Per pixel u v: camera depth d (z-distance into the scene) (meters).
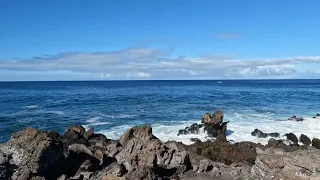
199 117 42.53
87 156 18.67
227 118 41.38
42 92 97.94
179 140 29.44
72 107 54.12
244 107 53.22
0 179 14.15
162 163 18.64
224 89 115.81
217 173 17.88
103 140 25.58
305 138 29.06
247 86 145.00
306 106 54.88
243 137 30.91
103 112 47.66
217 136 29.14
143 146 19.02
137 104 58.47
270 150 16.80
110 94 87.44
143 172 15.56
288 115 44.25
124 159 18.06
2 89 117.25
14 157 15.20
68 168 17.08
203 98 71.88
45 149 15.49
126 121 39.41
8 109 51.06
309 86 143.50
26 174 14.72
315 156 15.14
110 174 15.77
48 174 15.93
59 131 33.81
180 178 17.33
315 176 14.09
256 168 16.62
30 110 49.94
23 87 136.50
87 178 15.92
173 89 116.62
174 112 47.34
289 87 132.25
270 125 36.53
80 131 26.70
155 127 35.00
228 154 21.47
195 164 19.23
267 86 144.75
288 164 15.24
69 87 137.12
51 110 50.06
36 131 16.36
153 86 147.75
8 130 33.84
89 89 118.19
